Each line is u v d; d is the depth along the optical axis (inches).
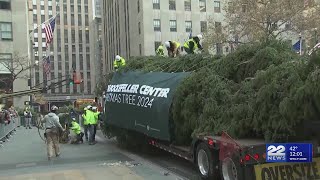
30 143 716.0
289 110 264.1
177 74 428.5
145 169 410.6
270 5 1311.5
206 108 347.3
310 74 257.4
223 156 297.1
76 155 533.6
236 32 1374.3
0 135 730.8
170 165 435.2
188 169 406.0
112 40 3361.2
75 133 689.6
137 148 569.0
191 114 376.2
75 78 1289.4
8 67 1892.2
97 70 5142.7
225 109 334.6
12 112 1196.5
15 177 384.8
